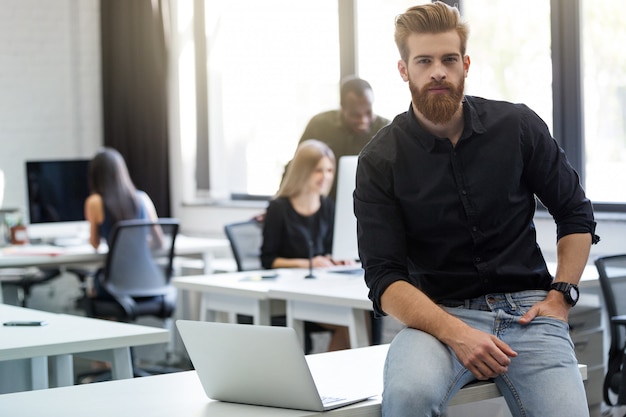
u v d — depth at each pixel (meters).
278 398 2.23
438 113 2.36
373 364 2.67
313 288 4.12
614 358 3.78
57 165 6.74
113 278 5.66
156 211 7.66
